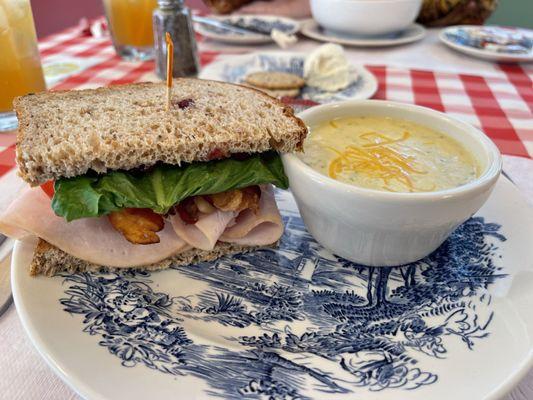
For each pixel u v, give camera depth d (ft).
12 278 0.55
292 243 0.71
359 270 0.65
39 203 0.64
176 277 0.64
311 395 0.43
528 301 0.54
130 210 0.65
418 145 0.70
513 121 1.03
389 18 1.45
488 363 0.46
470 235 0.68
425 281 0.62
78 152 0.58
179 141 0.62
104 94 0.81
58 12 2.90
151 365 0.46
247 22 1.66
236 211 0.69
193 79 0.91
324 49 1.19
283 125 0.67
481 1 1.76
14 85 0.98
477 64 1.40
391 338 0.52
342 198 0.57
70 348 0.46
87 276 0.60
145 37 1.38
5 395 0.45
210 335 0.53
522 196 0.72
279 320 0.57
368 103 0.78
